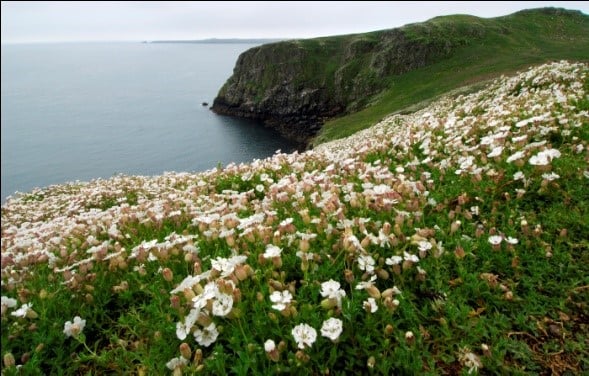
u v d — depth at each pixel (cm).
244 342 347
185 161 7988
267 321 361
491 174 595
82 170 7731
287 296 353
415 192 588
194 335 352
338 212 495
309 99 10200
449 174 675
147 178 1516
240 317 361
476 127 853
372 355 339
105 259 495
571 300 414
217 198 758
